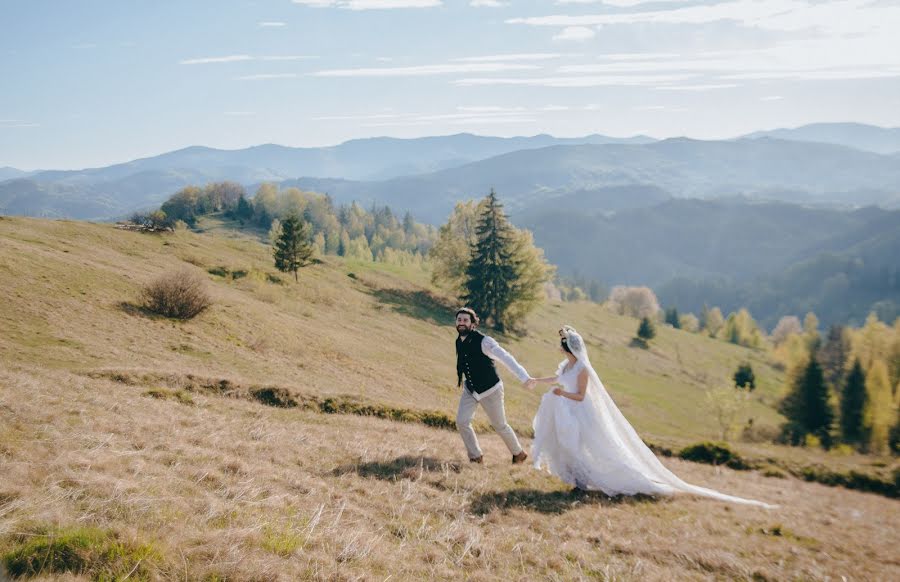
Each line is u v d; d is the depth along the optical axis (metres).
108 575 3.41
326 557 4.27
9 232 43.09
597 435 7.71
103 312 29.05
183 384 12.56
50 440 5.80
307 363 33.41
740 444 13.76
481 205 83.81
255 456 7.07
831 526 6.82
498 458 9.14
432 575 4.45
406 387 35.50
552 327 87.69
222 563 3.76
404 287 80.50
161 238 61.22
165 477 5.41
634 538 5.78
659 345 98.94
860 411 70.69
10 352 19.22
